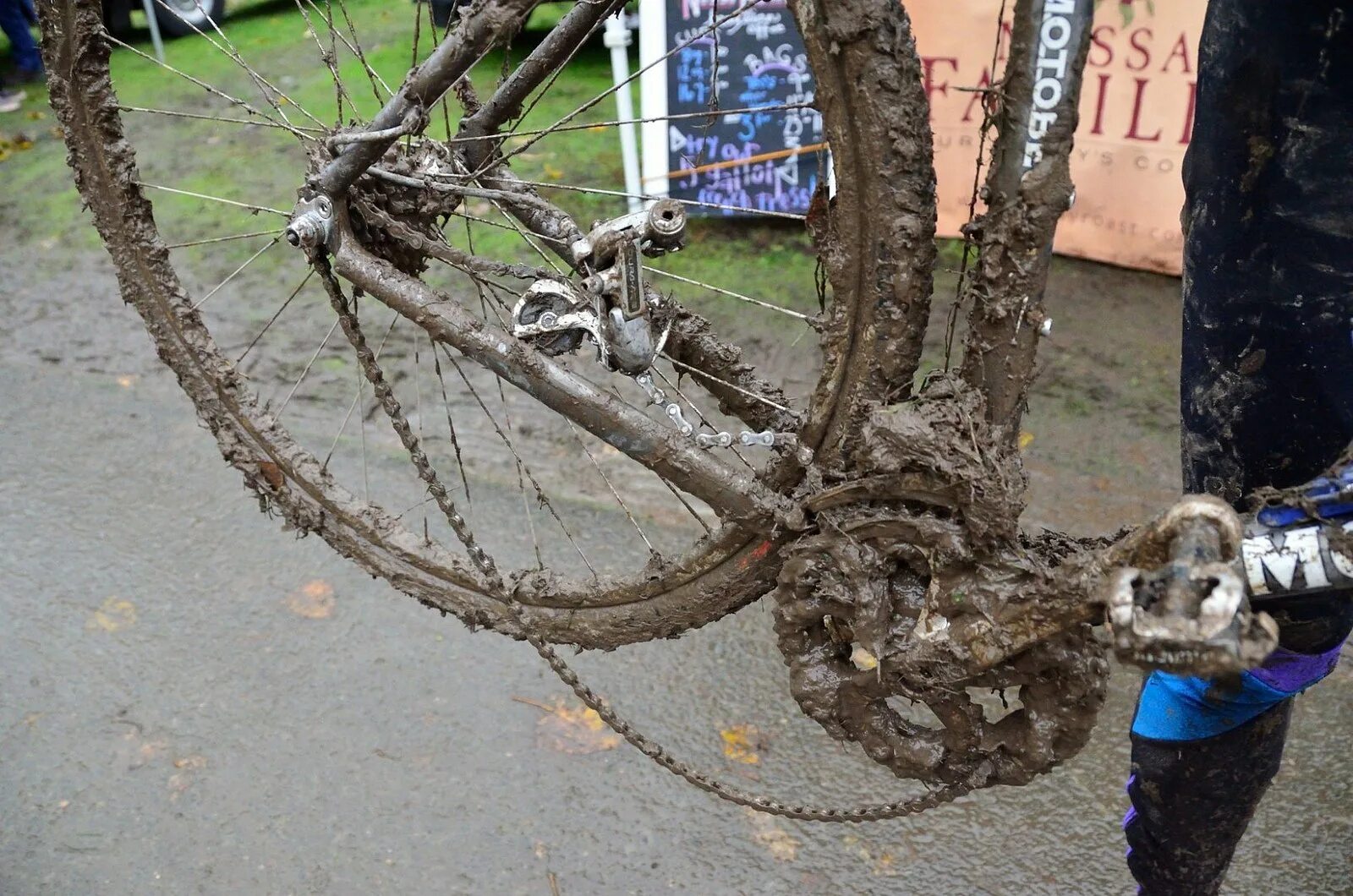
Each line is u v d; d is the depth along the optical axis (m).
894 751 1.11
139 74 5.11
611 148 4.07
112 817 1.90
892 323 0.98
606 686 2.12
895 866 1.79
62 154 4.46
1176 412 2.71
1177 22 2.94
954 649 0.99
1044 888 1.75
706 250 3.46
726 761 1.97
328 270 1.29
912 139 0.92
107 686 2.15
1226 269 1.10
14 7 5.06
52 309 3.39
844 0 0.88
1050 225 0.90
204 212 3.90
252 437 1.54
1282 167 1.01
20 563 2.45
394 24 5.34
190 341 1.52
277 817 1.90
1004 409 0.98
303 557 2.44
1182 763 1.29
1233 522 0.80
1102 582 0.90
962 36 3.09
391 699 2.10
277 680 2.15
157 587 2.38
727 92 3.33
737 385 1.38
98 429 2.86
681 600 1.26
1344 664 2.07
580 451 2.69
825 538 1.04
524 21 1.19
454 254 1.30
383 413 2.84
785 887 1.76
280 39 5.39
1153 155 3.12
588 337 1.16
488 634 2.24
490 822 1.88
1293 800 1.85
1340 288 1.02
